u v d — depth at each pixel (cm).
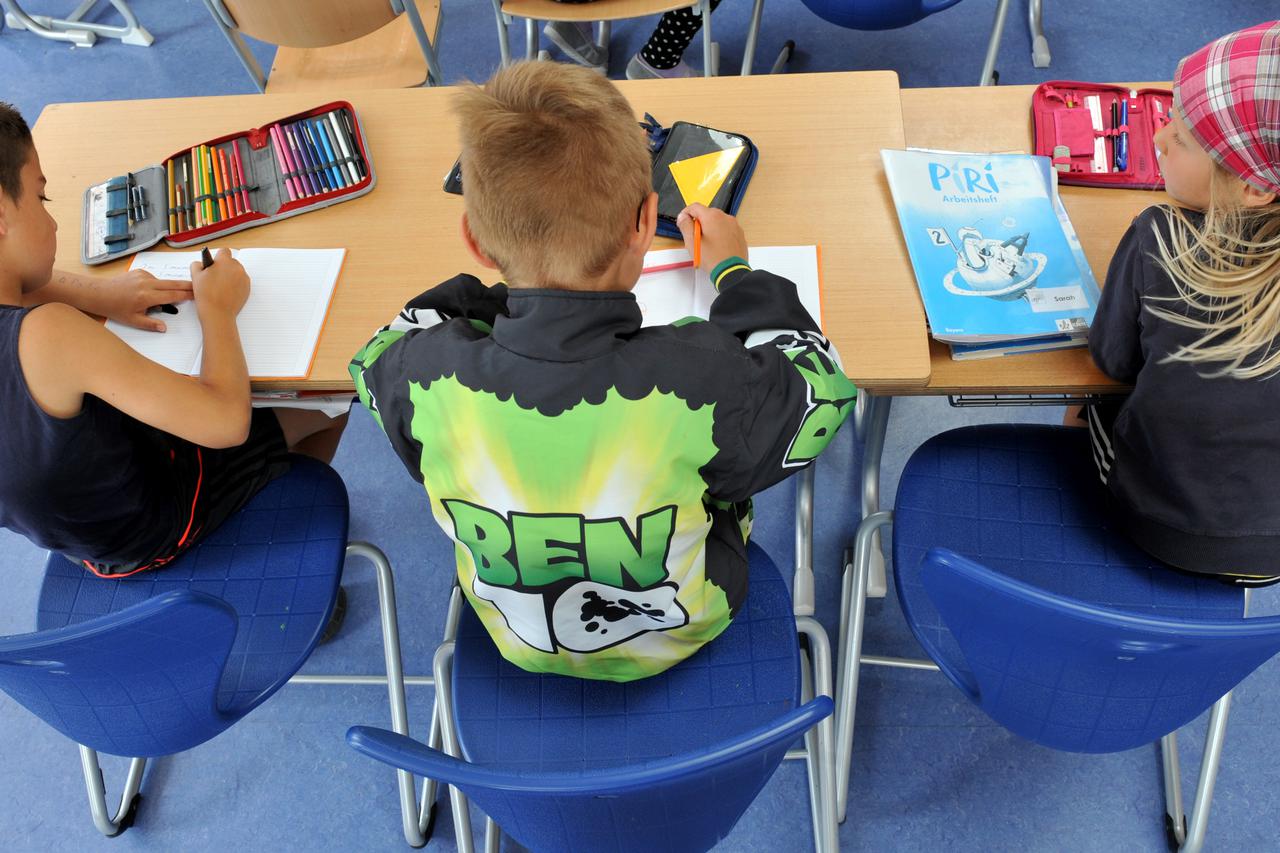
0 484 122
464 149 92
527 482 94
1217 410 112
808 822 171
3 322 112
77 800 181
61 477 122
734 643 131
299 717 188
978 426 155
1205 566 124
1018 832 168
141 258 147
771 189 147
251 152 157
